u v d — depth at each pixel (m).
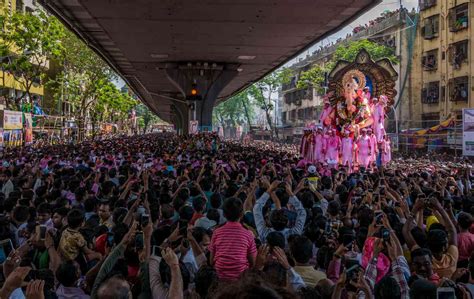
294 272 4.87
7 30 36.31
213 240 5.82
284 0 17.16
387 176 15.01
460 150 33.72
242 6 18.08
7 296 4.23
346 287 4.68
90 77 49.47
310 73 57.31
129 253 5.64
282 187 9.02
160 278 4.98
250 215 8.29
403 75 45.22
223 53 28.81
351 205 8.81
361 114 23.48
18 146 27.73
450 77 39.84
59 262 5.95
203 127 32.84
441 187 11.71
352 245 6.47
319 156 23.78
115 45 26.75
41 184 12.47
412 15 45.78
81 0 17.55
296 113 80.19
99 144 31.94
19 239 7.30
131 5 18.14
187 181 11.53
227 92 56.12
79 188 9.83
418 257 5.50
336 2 17.27
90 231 6.86
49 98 53.31
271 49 27.28
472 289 5.14
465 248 6.98
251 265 5.71
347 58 48.16
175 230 6.08
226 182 11.91
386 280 4.66
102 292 3.85
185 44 26.08
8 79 42.19
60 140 43.84
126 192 9.59
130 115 102.75
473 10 37.47
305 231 7.29
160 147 28.42
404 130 41.50
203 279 4.99
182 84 32.81
